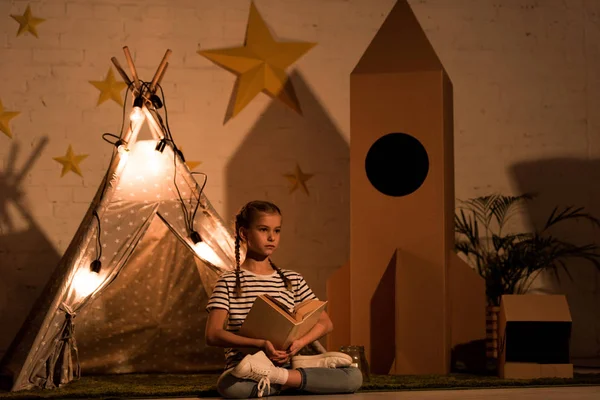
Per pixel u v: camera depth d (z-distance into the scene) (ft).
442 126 10.58
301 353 9.58
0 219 12.50
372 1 13.42
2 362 9.78
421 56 10.76
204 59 13.05
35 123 12.68
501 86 13.48
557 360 10.70
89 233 9.45
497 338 10.16
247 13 13.21
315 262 13.07
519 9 13.52
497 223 13.30
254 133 13.09
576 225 13.41
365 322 10.62
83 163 12.71
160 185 10.07
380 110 10.71
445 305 10.43
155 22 12.99
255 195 13.03
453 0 13.50
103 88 12.80
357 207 10.69
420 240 10.53
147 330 11.05
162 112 12.91
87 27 12.85
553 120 13.48
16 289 12.43
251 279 8.30
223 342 7.82
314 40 13.32
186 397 8.30
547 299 9.84
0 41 12.69
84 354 10.80
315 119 13.23
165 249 10.65
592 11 13.51
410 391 8.64
